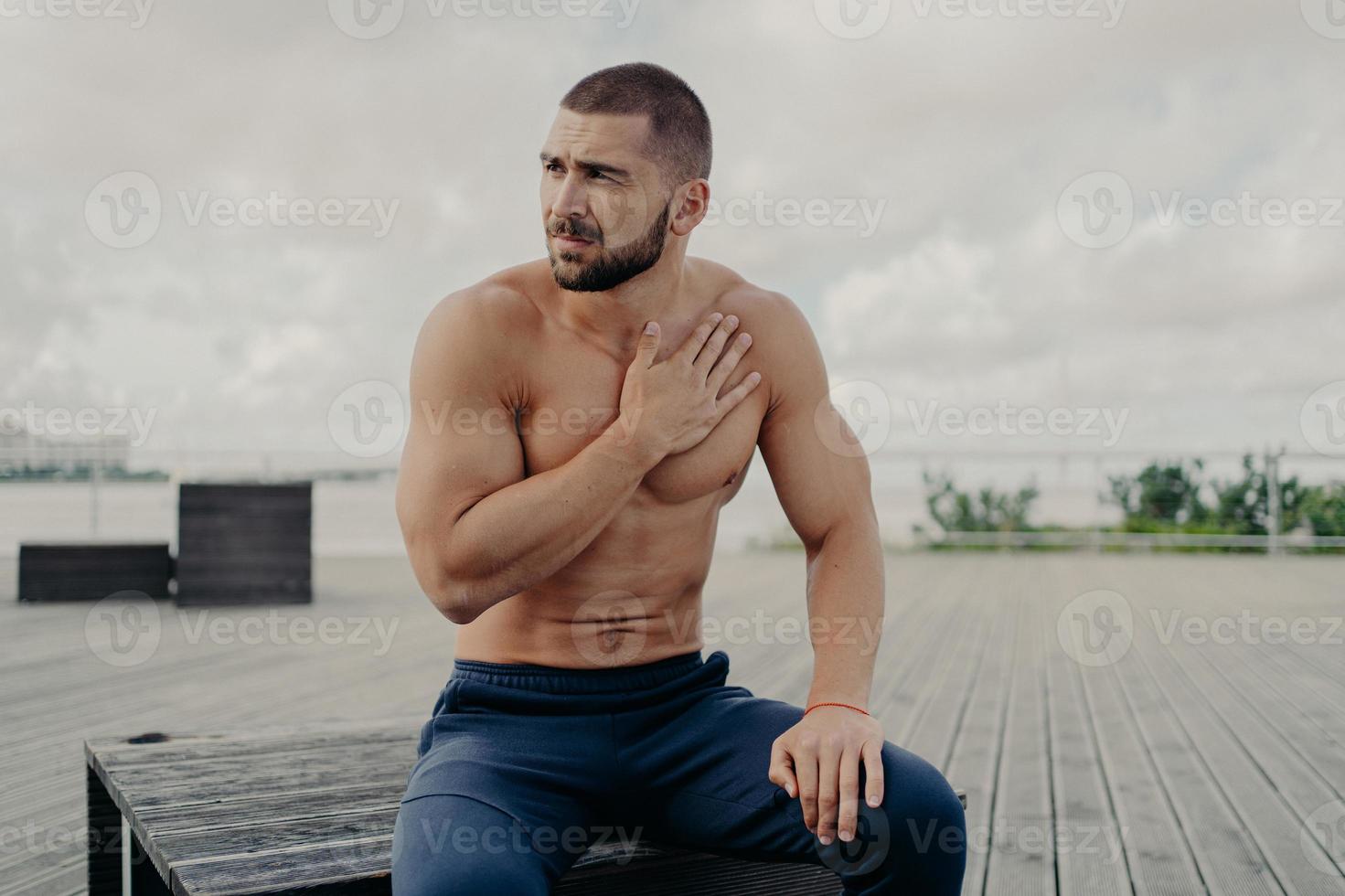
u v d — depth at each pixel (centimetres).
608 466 97
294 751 137
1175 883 163
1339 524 764
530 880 85
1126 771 230
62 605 521
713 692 111
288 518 538
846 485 116
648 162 102
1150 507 804
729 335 112
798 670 355
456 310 104
